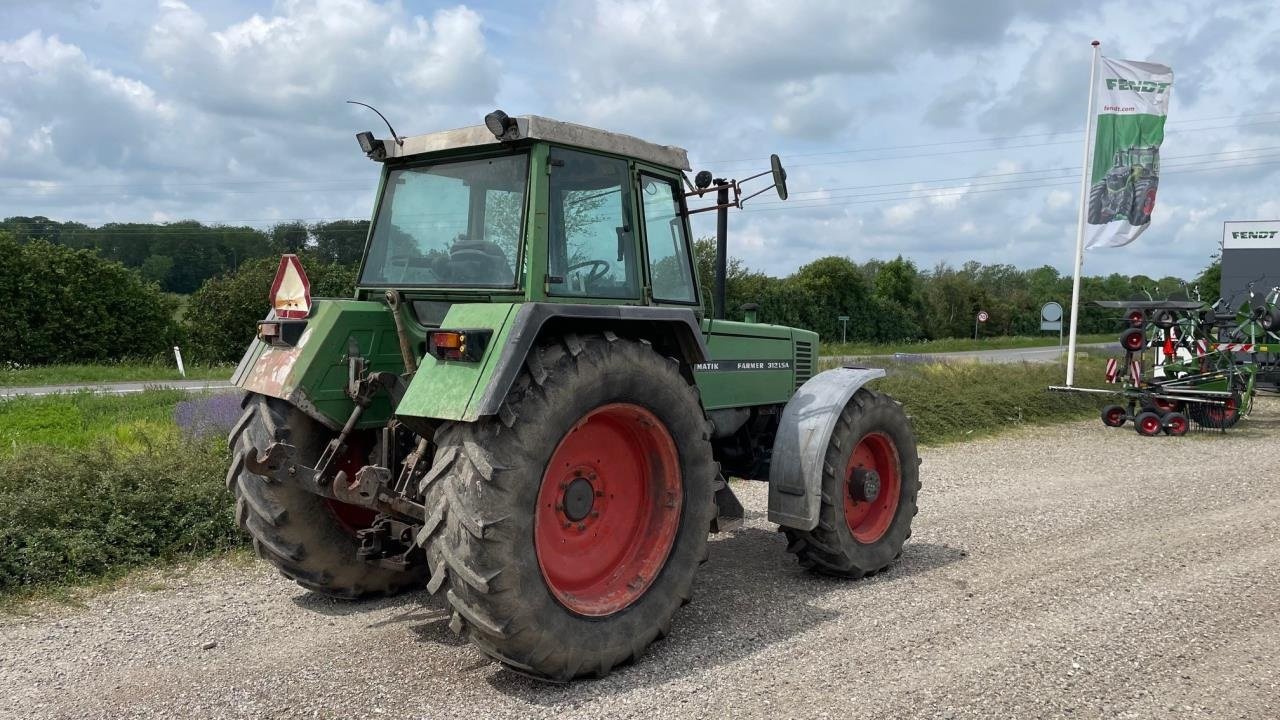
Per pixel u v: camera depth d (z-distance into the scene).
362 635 3.90
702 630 4.00
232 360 23.50
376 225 4.30
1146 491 7.30
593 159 3.88
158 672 3.47
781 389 5.43
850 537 4.75
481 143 3.76
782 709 3.13
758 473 5.42
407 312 4.09
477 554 3.11
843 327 36.75
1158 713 3.14
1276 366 14.09
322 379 3.87
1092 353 29.45
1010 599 4.45
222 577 4.75
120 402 11.62
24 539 4.68
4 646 3.75
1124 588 4.61
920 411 11.13
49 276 21.88
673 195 4.45
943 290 49.75
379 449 4.06
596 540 3.73
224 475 5.73
